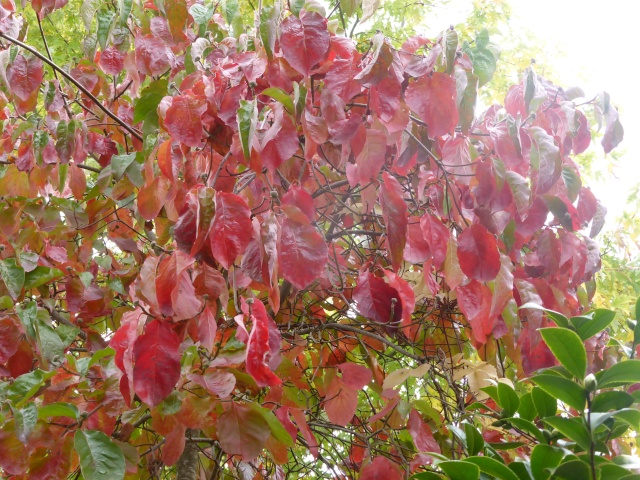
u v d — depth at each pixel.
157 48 1.55
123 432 1.24
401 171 1.36
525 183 1.28
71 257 1.76
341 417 1.35
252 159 1.08
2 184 1.62
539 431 0.86
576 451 0.83
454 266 1.25
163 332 1.01
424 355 1.58
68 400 1.25
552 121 1.47
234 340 1.14
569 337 0.76
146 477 1.52
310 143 1.14
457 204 1.35
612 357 1.58
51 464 1.12
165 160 1.14
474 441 0.91
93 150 1.72
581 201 1.53
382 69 1.15
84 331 1.60
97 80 1.70
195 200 1.00
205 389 1.13
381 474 1.30
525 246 1.70
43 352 1.23
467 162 1.32
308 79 1.21
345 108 1.30
